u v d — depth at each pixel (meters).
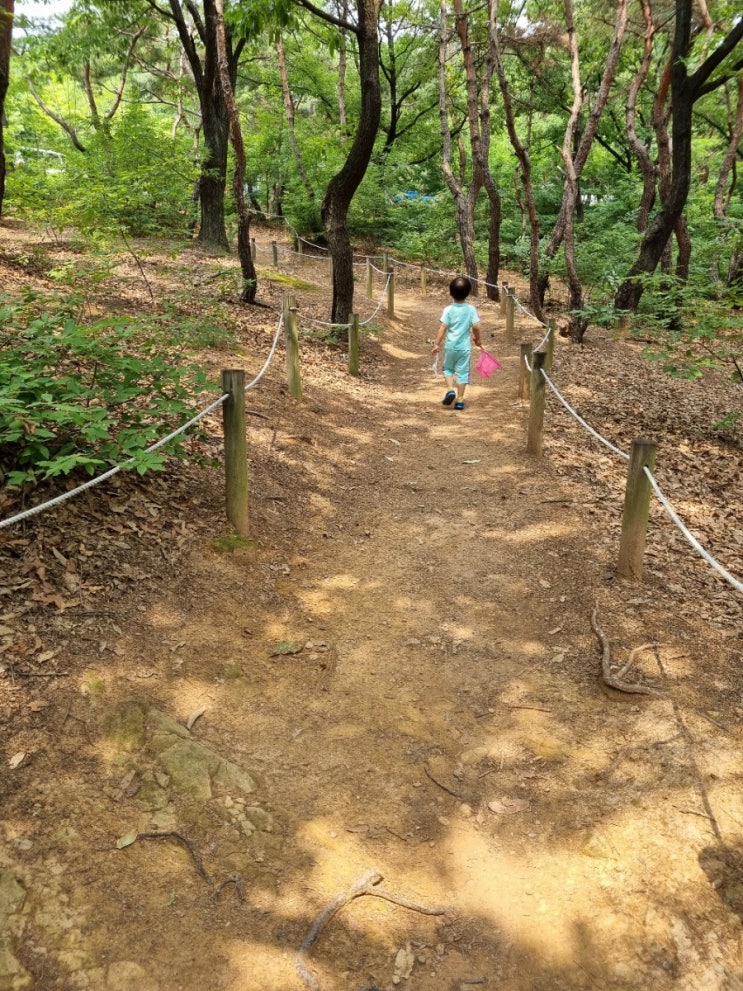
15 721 2.72
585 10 16.78
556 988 2.16
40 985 1.99
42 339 4.16
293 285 14.76
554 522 5.20
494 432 7.45
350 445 6.80
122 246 10.93
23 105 22.19
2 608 3.18
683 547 5.02
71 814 2.46
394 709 3.33
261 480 5.34
